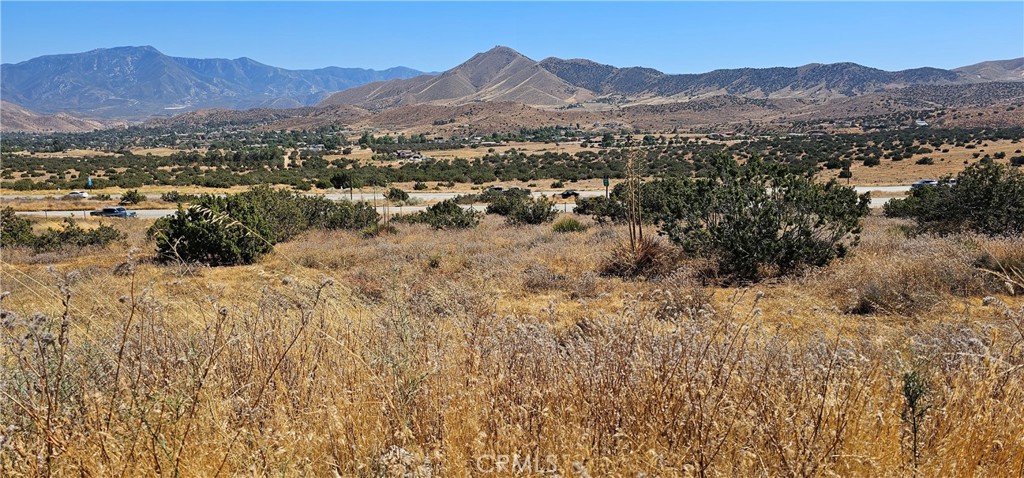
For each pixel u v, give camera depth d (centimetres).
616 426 278
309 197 2950
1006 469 258
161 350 342
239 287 768
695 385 300
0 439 238
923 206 1620
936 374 331
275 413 290
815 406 288
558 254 1393
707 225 1180
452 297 595
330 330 417
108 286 670
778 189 1151
